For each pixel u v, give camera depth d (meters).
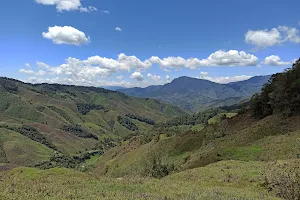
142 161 101.00
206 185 27.89
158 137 136.38
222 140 66.88
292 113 62.50
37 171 32.69
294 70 71.38
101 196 19.33
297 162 29.20
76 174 31.97
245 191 24.75
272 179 25.52
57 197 18.56
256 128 62.47
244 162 38.84
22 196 18.50
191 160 61.88
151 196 19.83
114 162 149.75
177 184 27.48
